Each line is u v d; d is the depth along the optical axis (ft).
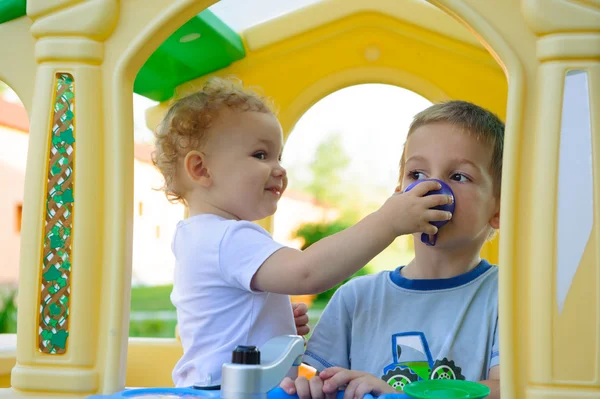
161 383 5.59
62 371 3.04
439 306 3.86
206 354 3.51
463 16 2.90
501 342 2.76
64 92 3.18
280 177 3.99
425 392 2.66
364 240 3.14
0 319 17.79
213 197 3.90
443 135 3.78
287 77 5.63
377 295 4.03
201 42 4.94
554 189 2.77
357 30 5.57
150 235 19.67
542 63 2.84
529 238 2.79
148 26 3.13
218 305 3.52
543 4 2.81
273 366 2.86
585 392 2.68
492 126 3.88
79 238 3.07
